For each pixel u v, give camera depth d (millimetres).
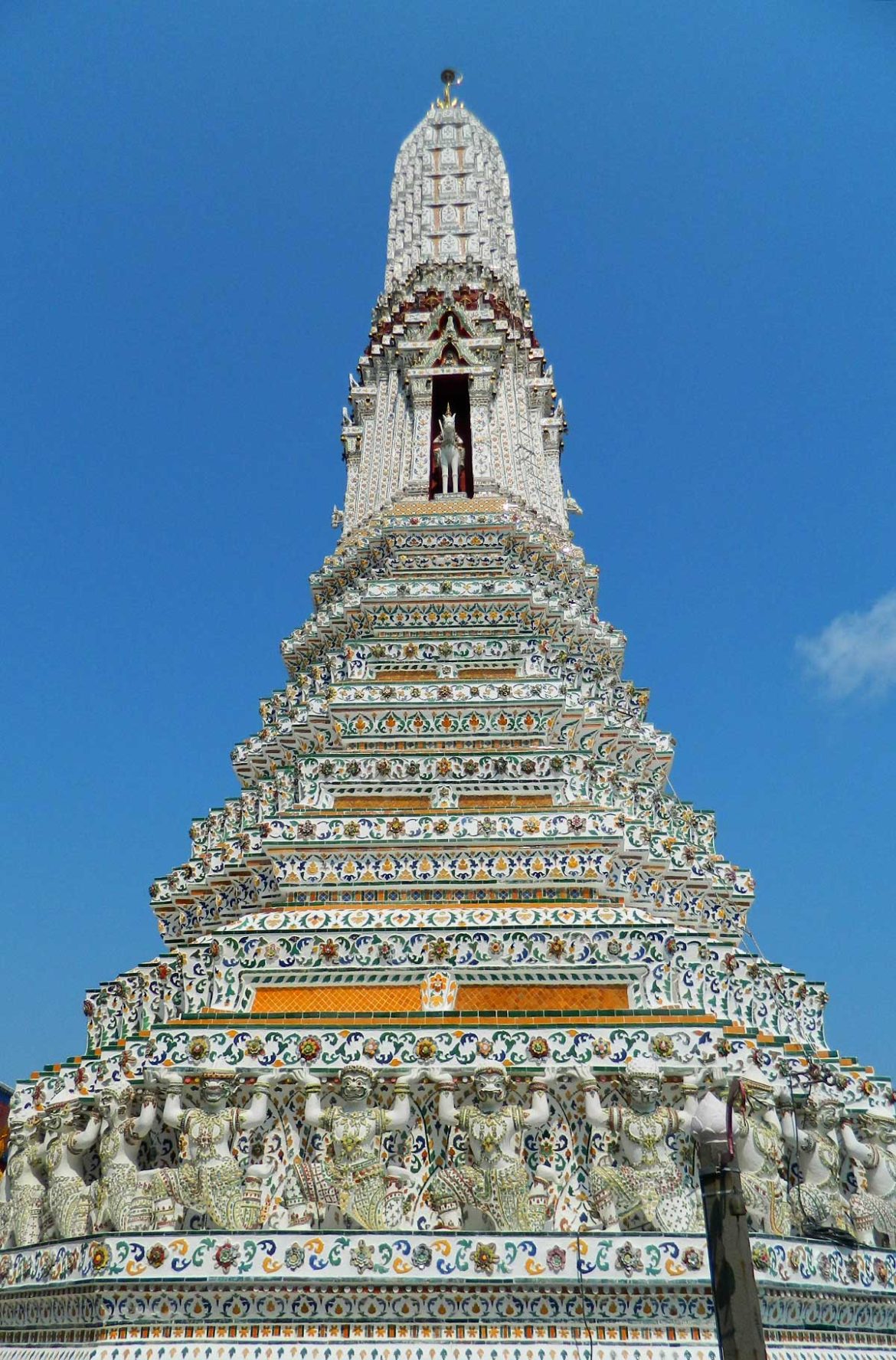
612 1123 14219
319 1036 15016
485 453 30219
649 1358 12602
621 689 27234
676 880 21500
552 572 28688
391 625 24594
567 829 18734
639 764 25984
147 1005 18141
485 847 18422
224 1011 16016
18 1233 15547
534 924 16672
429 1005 15781
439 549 26969
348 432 34406
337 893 18094
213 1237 13211
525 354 35125
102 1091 15008
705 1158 11297
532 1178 14109
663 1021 14984
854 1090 16578
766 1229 14008
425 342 32438
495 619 24484
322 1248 13117
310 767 20266
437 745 20891
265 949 16609
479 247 36438
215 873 21484
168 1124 14508
